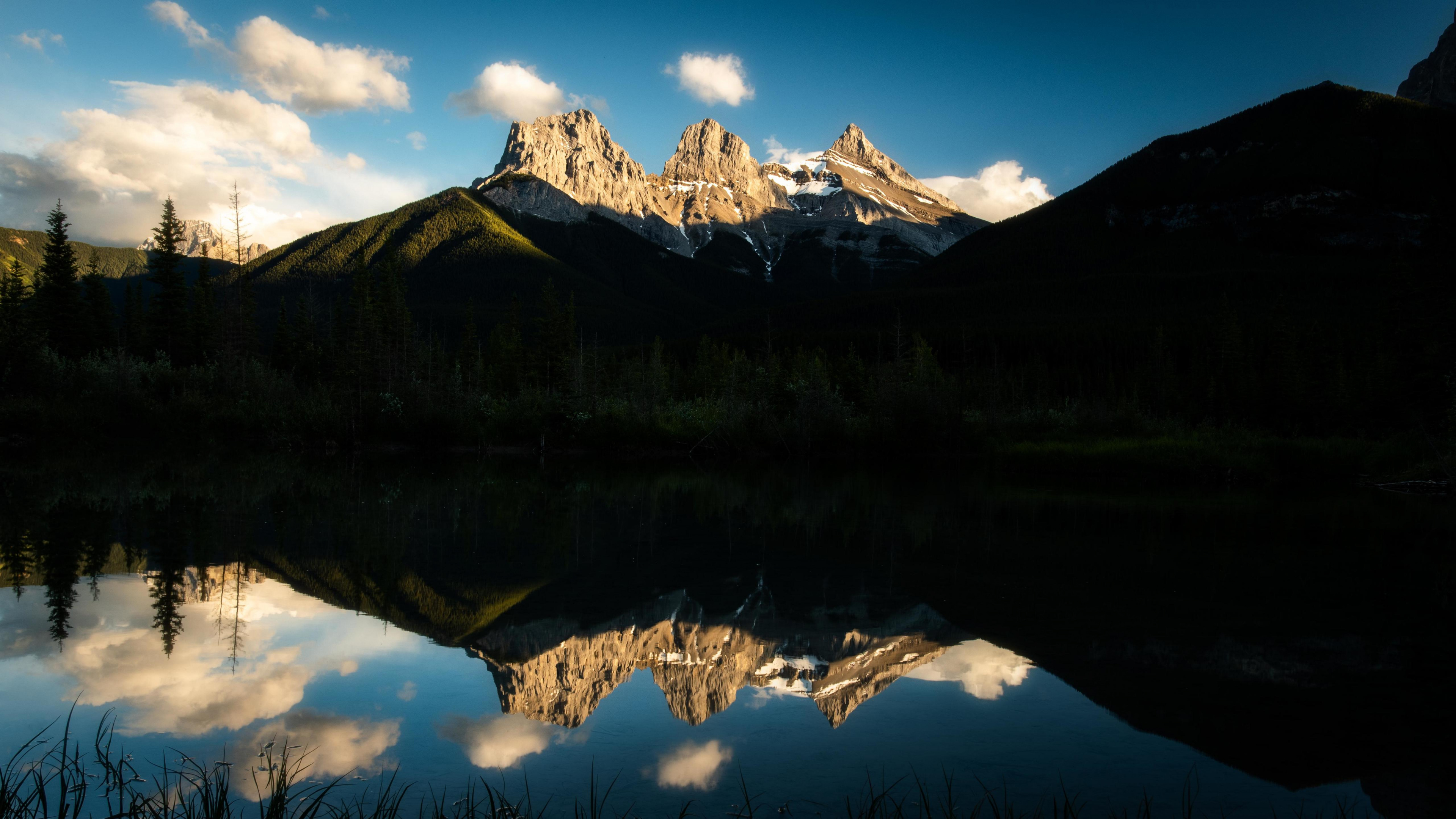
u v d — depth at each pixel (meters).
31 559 11.04
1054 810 4.18
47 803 4.14
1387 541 14.35
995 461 39.19
